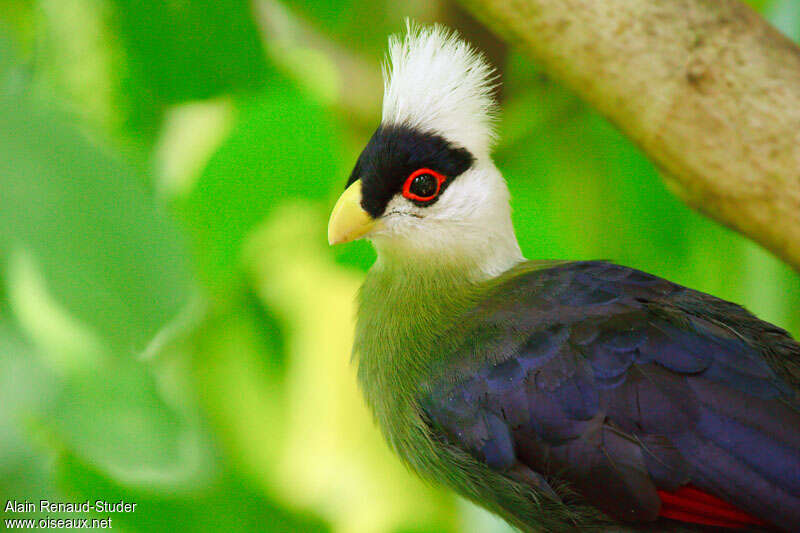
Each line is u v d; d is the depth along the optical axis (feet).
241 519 25.21
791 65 18.45
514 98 27.68
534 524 18.95
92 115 22.53
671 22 18.78
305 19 27.32
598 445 17.10
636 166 26.84
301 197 23.48
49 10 22.85
